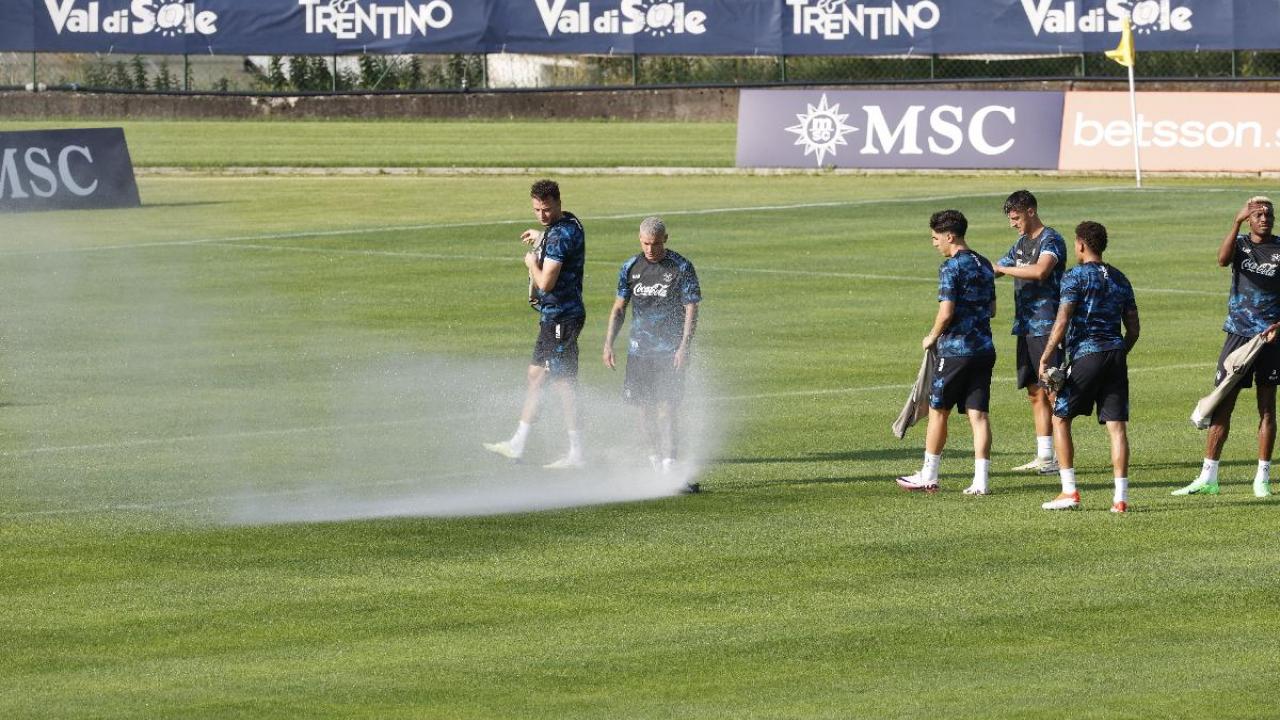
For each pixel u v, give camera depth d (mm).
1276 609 35312
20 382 62906
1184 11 146875
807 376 63375
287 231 107438
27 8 159500
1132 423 55344
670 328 47781
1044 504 44156
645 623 34562
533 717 29375
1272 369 44688
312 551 40062
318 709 29750
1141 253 95812
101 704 30000
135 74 184375
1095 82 160125
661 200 124250
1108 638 33594
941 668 31906
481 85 184625
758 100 145000
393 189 134500
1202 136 135750
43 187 120312
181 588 37094
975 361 45469
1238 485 46875
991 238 102000
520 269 91000
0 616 35062
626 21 155375
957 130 140500
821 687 30906
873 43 152250
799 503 44875
